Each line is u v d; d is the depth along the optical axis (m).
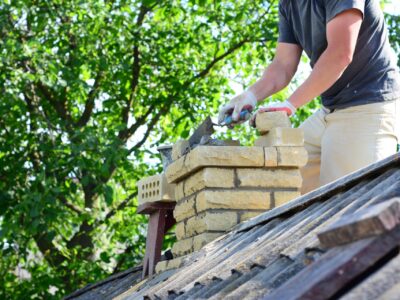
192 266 4.11
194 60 15.16
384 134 4.91
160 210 5.74
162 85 14.82
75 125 13.84
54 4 13.09
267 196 4.81
